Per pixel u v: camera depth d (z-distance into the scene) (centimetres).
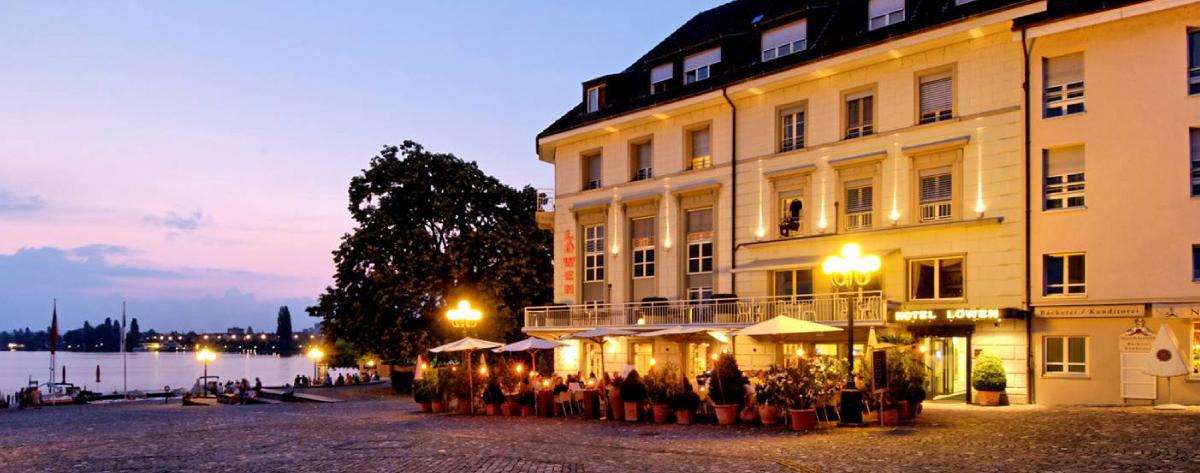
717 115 3822
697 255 3884
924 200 3167
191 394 5853
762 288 3597
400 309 4672
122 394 6650
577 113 4559
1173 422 1889
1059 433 1775
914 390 2153
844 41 3391
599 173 4347
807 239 3434
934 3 3238
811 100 3500
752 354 3556
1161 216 2652
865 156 3291
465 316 3578
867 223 3312
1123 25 2744
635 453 1748
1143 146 2692
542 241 5144
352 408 3659
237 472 1620
